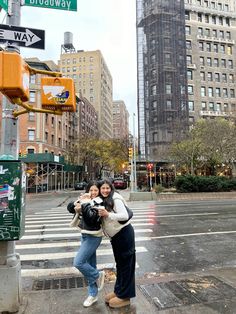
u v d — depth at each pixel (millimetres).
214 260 6605
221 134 29469
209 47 58906
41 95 4121
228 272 5402
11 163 3686
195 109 55594
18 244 8375
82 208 3947
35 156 37438
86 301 3996
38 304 4023
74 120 65000
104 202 3984
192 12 59125
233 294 4312
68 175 50906
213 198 25484
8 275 3764
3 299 3725
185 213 14805
